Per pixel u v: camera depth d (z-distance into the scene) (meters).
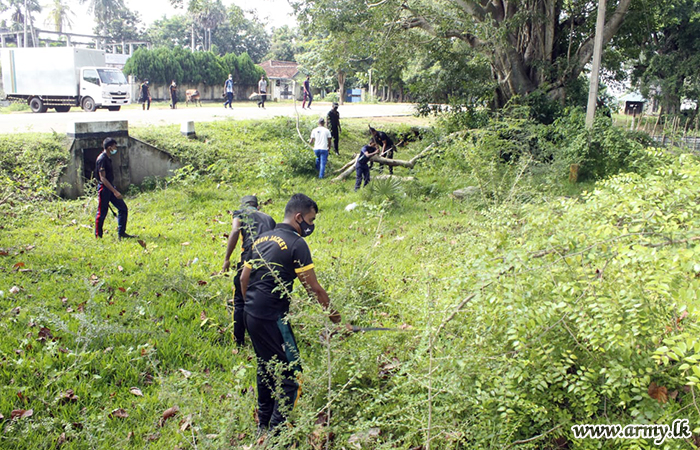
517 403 3.21
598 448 3.14
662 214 3.53
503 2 17.42
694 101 29.23
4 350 4.52
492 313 3.34
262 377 3.65
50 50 26.45
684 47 28.39
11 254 7.11
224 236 8.43
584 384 3.13
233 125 16.36
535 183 9.69
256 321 3.64
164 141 13.41
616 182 4.59
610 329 2.90
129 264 6.87
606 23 16.64
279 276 3.65
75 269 6.64
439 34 17.20
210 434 3.50
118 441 3.52
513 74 17.42
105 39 66.62
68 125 11.19
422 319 3.88
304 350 4.45
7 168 10.55
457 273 3.72
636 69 30.22
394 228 8.95
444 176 12.36
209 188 11.93
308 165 14.23
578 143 13.62
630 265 3.04
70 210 9.94
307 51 54.72
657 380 3.45
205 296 5.75
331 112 15.90
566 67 17.31
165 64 40.16
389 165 13.24
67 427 3.49
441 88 18.50
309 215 3.87
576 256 3.26
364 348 3.97
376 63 18.19
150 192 11.80
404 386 3.57
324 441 3.41
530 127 13.28
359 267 5.56
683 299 2.61
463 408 3.27
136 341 4.84
